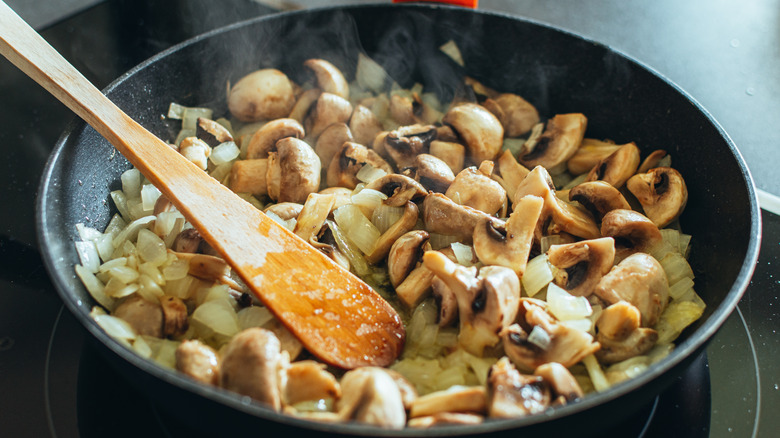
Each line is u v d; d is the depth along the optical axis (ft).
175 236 1.14
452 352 1.04
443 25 1.37
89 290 1.05
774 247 1.22
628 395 0.87
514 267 1.06
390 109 1.38
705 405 1.05
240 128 1.37
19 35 1.08
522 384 0.93
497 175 1.29
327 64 1.37
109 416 1.03
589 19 1.61
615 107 1.32
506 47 1.37
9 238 1.21
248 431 0.88
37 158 1.32
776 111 1.42
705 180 1.17
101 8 1.52
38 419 1.02
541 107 1.42
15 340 1.10
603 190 1.17
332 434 0.83
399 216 1.17
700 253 1.16
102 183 1.18
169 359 1.00
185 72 1.31
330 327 1.03
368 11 1.35
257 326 1.04
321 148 1.31
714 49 1.54
